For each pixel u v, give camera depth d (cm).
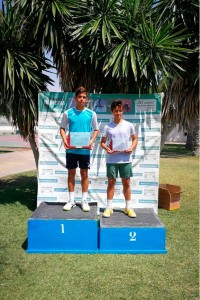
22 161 1239
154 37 483
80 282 307
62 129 426
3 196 655
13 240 411
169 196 573
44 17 522
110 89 566
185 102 591
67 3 526
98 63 545
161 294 287
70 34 534
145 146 522
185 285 303
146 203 528
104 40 463
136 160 523
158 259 361
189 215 542
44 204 450
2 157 1353
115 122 419
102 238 376
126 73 478
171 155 1598
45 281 308
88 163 424
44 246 376
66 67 574
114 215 422
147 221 397
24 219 500
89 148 418
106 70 509
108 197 425
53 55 575
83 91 410
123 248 378
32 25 537
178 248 394
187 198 670
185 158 1448
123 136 412
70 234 375
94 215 395
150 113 518
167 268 339
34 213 400
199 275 324
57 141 525
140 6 530
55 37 521
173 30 554
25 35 551
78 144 416
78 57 554
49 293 287
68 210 415
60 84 624
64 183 528
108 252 376
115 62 486
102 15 507
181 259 362
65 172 526
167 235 440
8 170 1015
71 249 377
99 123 521
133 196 528
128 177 420
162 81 521
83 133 416
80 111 417
